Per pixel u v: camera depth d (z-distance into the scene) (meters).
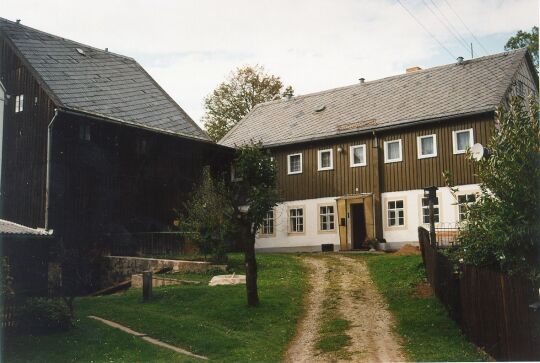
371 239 29.64
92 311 17.45
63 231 25.20
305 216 33.00
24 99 27.00
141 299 19.19
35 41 29.78
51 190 24.98
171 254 26.39
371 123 31.23
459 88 30.45
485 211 11.63
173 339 14.33
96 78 30.81
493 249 11.98
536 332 8.79
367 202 30.42
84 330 14.97
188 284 21.72
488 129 27.14
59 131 25.72
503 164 11.13
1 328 14.41
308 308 17.38
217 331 14.96
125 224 28.03
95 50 33.91
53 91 26.36
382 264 22.89
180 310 17.42
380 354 12.30
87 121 26.89
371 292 18.97
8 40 28.39
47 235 21.36
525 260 10.87
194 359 12.37
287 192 33.91
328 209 32.19
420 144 29.28
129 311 17.28
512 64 30.44
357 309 16.84
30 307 14.87
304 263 25.31
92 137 27.14
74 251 24.78
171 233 26.55
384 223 29.98
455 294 14.03
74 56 31.31
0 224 21.77
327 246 31.66
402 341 13.27
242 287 19.98
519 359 9.51
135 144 29.19
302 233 32.94
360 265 24.02
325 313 16.64
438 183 28.36
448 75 32.47
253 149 19.30
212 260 24.77
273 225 34.19
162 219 29.95
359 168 31.30
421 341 13.00
